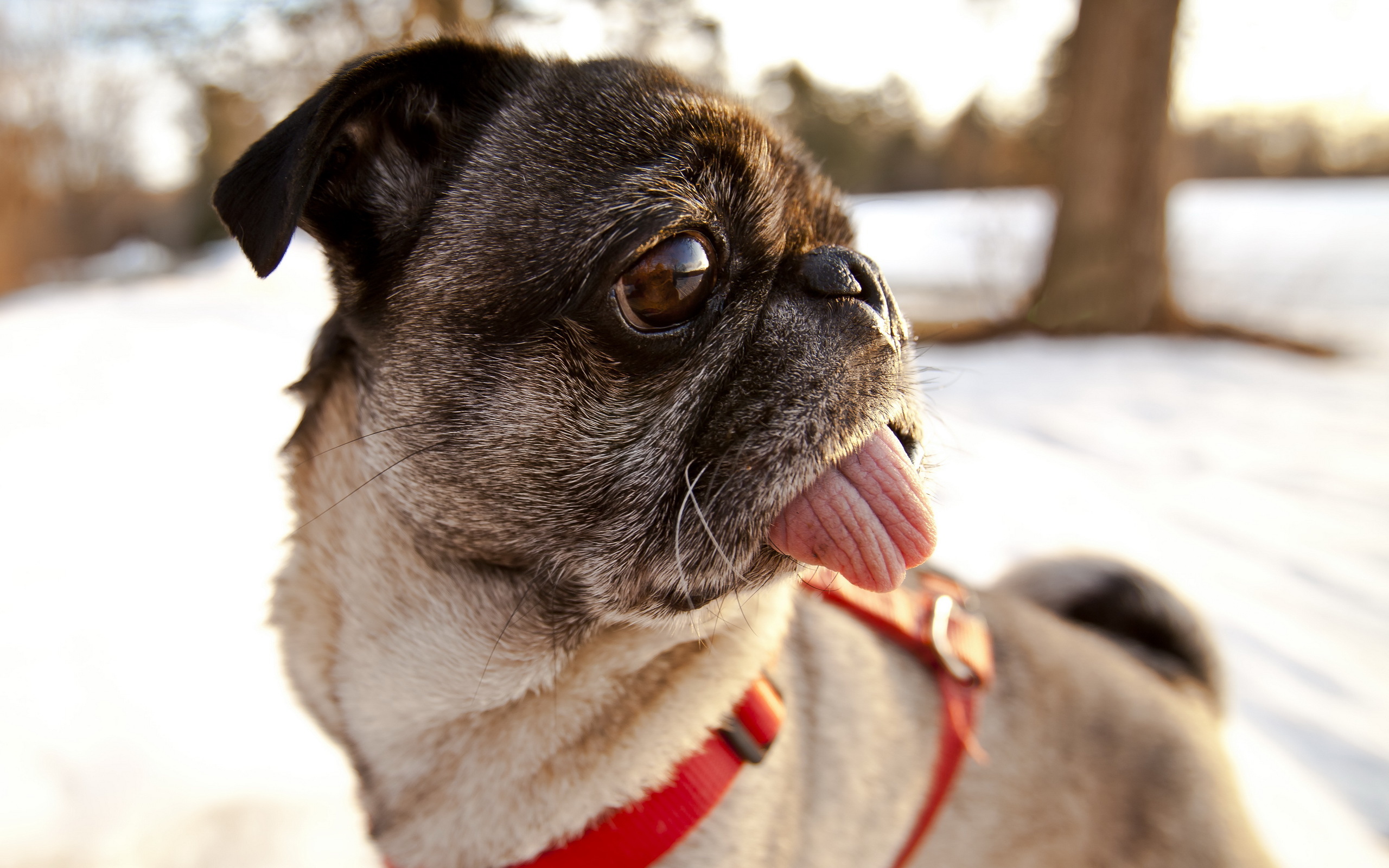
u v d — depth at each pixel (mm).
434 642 257
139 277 2916
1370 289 1932
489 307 242
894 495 236
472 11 1536
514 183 246
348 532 264
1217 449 873
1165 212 1465
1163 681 358
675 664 259
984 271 1631
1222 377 1176
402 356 249
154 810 364
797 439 234
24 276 3160
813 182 279
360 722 267
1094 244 1444
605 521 241
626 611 248
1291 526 680
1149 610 382
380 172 255
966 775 302
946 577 358
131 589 523
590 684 256
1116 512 705
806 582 288
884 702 290
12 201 3209
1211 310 1631
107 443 792
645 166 238
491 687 255
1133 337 1440
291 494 280
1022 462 823
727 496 235
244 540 595
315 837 358
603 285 234
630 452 239
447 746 261
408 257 253
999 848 303
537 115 252
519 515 245
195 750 391
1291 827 376
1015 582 413
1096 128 1431
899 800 284
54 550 574
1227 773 334
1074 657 334
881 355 241
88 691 423
